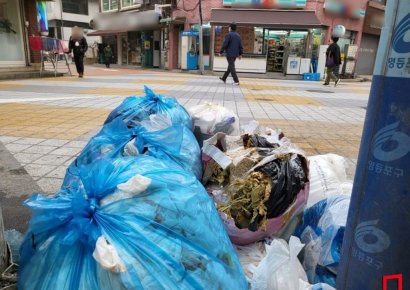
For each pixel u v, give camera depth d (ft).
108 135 6.01
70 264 3.39
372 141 3.65
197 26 64.90
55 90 28.48
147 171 4.09
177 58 69.97
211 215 4.15
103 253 3.21
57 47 41.96
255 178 5.35
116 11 89.10
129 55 87.04
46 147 12.26
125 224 3.46
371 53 76.43
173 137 5.81
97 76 46.32
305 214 6.10
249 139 6.49
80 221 3.48
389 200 3.55
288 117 19.95
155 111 7.42
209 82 42.19
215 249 3.84
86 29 128.47
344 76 63.87
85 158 5.71
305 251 5.38
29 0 40.88
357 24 67.97
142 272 3.24
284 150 5.84
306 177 5.75
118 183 3.81
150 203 3.65
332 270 5.06
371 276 3.82
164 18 70.33
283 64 62.28
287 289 3.97
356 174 3.92
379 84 3.52
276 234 5.46
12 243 5.32
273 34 62.59
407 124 3.32
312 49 61.57
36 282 3.51
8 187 8.81
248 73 61.31
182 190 3.95
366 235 3.80
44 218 3.74
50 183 9.12
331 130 16.90
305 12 59.93
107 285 3.19
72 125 15.70
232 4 61.93
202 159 6.21
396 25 3.31
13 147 12.17
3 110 18.85
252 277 4.44
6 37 38.73
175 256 3.44
